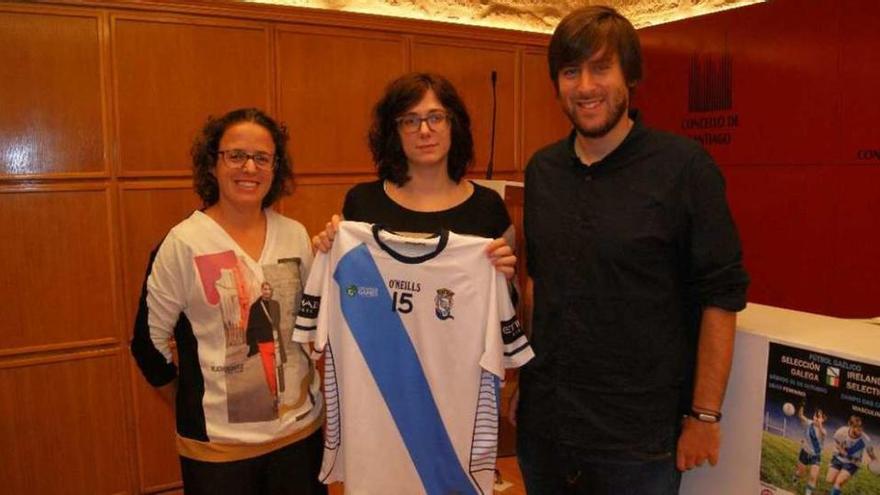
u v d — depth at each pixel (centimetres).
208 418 164
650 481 151
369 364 168
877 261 276
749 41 320
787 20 302
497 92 386
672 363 149
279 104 322
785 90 306
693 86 352
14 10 266
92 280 289
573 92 147
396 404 168
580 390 154
